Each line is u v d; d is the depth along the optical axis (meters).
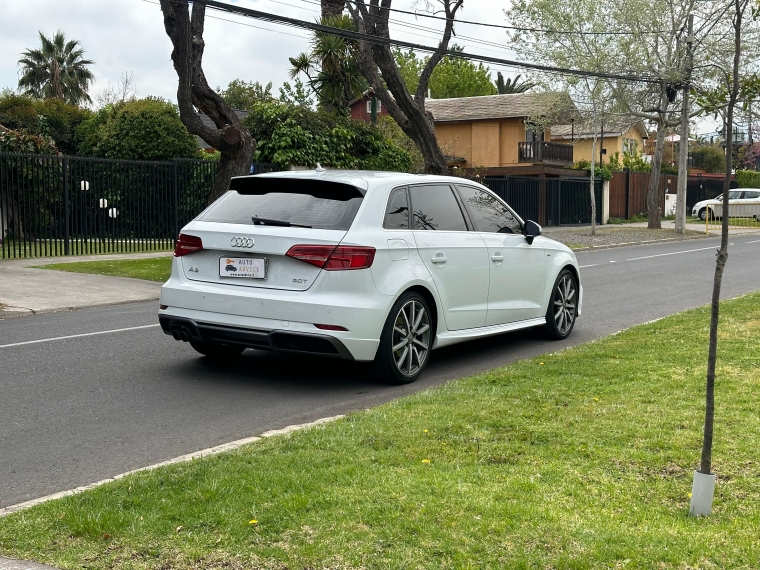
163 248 20.22
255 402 6.54
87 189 18.86
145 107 26.98
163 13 15.12
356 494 4.04
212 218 7.21
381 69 22.12
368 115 46.09
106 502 4.01
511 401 5.96
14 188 20.12
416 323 7.29
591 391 6.25
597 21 29.78
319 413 6.24
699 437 5.02
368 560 3.36
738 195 44.03
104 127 27.67
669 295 13.32
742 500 4.07
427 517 3.75
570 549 3.45
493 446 4.88
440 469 4.47
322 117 25.64
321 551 3.43
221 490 4.11
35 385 6.95
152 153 26.50
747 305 11.02
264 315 6.77
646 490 4.19
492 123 44.28
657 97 32.72
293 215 6.94
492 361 8.28
